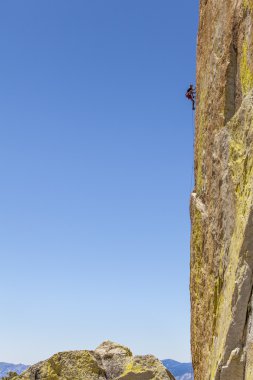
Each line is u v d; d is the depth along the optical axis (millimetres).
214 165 22578
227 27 22938
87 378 31297
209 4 25891
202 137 25141
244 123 20156
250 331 17562
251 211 17938
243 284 17906
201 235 24172
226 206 20812
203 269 23750
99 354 32844
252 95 20156
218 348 19281
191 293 25281
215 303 21609
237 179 19844
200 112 25922
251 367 17156
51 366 31547
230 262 19469
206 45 25781
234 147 20453
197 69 27266
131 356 32969
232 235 20016
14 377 31703
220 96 22812
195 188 26562
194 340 24641
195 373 24578
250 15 20969
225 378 17969
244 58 21438
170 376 31312
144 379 30812
